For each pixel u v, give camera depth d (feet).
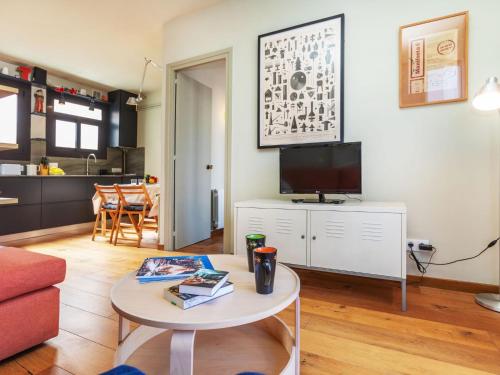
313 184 7.50
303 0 8.52
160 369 3.25
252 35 9.32
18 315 4.18
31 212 12.81
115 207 12.11
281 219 7.02
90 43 12.59
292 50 8.55
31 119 14.64
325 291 6.91
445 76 6.92
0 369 4.03
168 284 3.43
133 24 11.10
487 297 6.24
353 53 7.88
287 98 8.62
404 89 7.30
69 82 16.78
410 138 7.30
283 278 3.66
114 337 4.88
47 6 9.96
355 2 7.84
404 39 7.30
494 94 5.38
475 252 6.75
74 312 5.78
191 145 11.80
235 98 9.58
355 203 6.91
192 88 11.87
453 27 6.84
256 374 2.04
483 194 6.67
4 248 5.11
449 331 5.07
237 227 7.56
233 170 9.57
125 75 16.17
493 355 4.38
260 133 9.02
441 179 7.02
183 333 2.52
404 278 5.85
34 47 12.92
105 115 18.52
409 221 7.31
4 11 10.25
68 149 16.61
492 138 6.59
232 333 4.06
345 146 7.20
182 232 11.26
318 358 4.32
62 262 4.75
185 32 10.54
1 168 12.51
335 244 6.46
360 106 7.80
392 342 4.74
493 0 6.56
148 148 18.98
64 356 4.35
